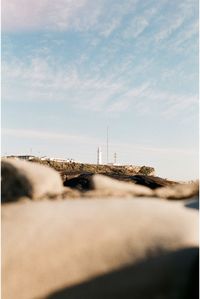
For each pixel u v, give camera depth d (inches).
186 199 236.1
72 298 163.3
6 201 221.9
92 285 165.9
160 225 186.2
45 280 170.9
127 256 172.6
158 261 168.7
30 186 223.3
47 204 215.9
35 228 192.9
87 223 191.9
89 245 179.2
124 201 216.2
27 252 181.0
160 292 159.8
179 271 164.7
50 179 229.5
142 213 197.9
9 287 170.9
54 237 185.8
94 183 236.7
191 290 161.0
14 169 228.8
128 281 164.1
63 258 176.7
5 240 186.9
